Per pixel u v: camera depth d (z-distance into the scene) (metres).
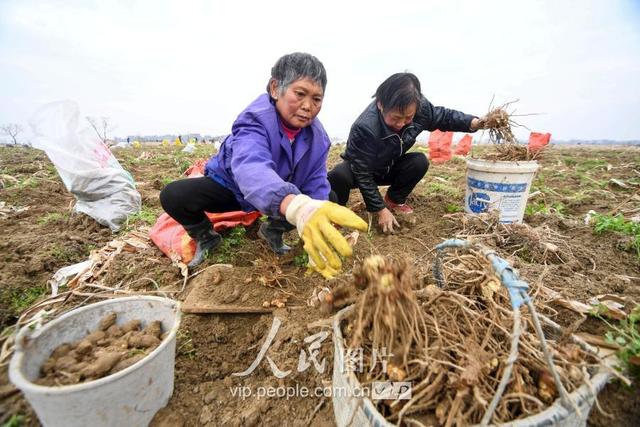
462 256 1.67
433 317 1.34
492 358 1.22
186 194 2.32
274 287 2.24
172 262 2.57
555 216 3.49
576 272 2.45
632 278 2.35
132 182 3.80
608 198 4.42
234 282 2.24
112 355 1.39
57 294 2.23
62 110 3.26
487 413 0.98
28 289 2.28
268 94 2.22
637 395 1.44
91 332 1.62
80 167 3.27
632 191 4.79
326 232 1.31
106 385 1.22
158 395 1.50
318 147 2.45
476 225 3.03
